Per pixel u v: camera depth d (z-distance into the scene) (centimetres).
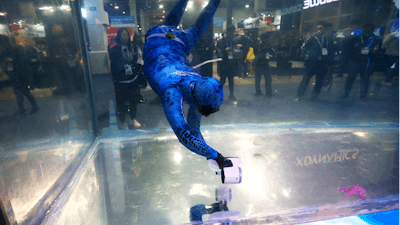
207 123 314
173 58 146
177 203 155
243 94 307
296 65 297
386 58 303
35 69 142
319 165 214
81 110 230
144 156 230
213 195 165
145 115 290
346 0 277
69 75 204
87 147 239
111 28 248
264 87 306
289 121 326
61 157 172
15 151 114
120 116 282
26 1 135
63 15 199
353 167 211
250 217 139
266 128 304
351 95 320
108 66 259
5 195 95
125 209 149
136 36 258
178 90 121
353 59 300
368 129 306
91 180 186
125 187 175
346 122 331
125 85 271
